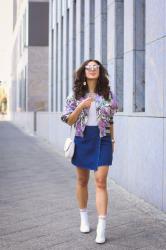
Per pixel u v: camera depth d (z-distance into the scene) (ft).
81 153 19.25
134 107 30.04
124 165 31.48
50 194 29.50
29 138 91.25
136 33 29.91
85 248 18.01
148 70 26.61
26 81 142.61
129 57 30.63
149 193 26.25
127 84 31.17
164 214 23.57
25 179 36.32
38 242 18.80
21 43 172.45
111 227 21.02
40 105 138.10
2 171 41.34
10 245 18.43
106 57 38.68
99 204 18.90
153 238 19.34
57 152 60.95
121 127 32.27
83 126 19.03
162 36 24.27
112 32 34.83
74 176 38.19
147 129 26.58
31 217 23.04
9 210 24.71
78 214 23.62
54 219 22.58
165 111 23.82
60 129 65.26
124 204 26.04
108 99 19.20
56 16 71.20
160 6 24.54
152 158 25.71
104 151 19.04
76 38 52.08
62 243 18.65
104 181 19.04
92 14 44.01
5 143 77.36
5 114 292.81
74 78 19.58
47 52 139.03
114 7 34.24
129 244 18.52
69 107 19.39
